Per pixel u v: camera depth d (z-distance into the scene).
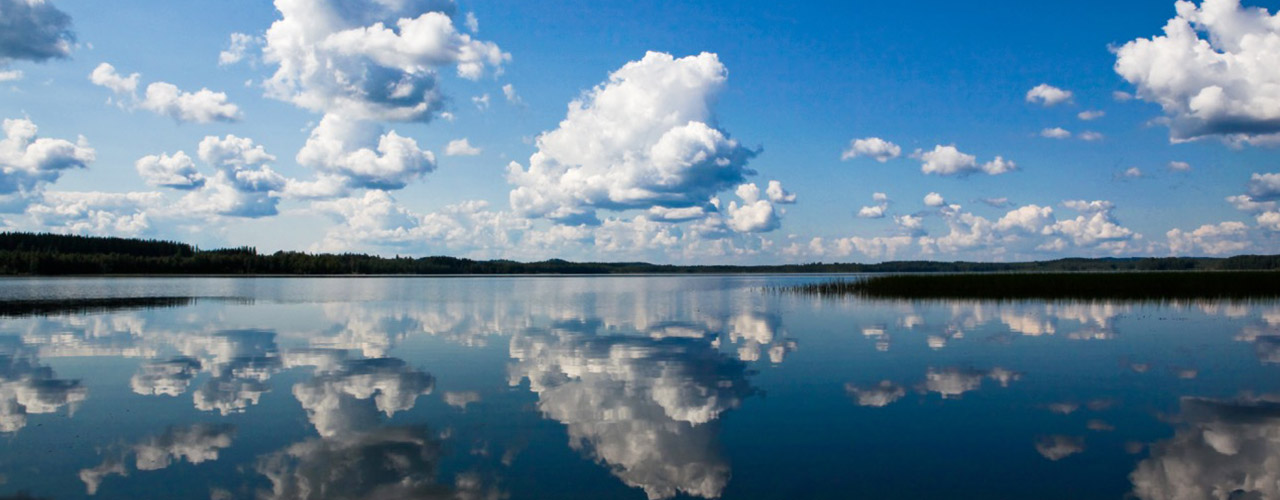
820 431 13.34
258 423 13.92
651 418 14.32
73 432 13.23
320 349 24.75
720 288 91.75
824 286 70.06
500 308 47.22
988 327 31.33
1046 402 15.58
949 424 13.77
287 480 10.69
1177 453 11.83
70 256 155.88
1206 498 9.88
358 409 15.12
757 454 11.98
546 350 24.42
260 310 44.75
